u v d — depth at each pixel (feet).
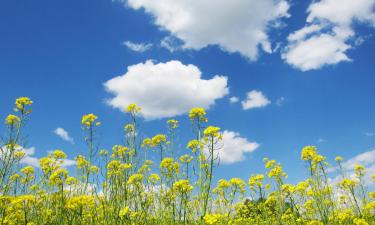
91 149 3.99
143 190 3.71
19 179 3.94
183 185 3.33
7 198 3.28
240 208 4.99
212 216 3.01
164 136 4.29
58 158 4.11
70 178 3.94
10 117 3.80
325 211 4.14
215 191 3.96
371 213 4.59
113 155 3.92
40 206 3.63
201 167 3.13
